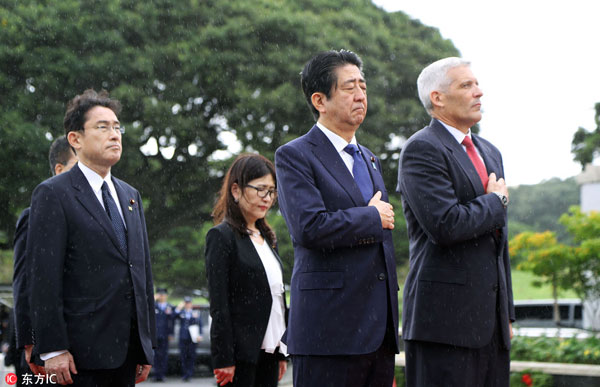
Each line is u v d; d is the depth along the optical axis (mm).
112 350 4434
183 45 21578
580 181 16562
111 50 21328
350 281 3887
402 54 23719
